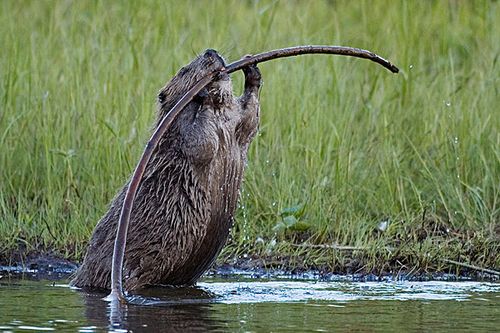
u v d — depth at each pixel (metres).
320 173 26.80
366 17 34.97
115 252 18.78
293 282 21.77
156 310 17.86
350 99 29.94
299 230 25.27
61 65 31.19
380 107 29.53
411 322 16.83
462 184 26.77
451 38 34.41
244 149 21.33
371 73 32.16
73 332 15.76
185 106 20.67
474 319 17.14
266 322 16.70
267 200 26.31
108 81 29.59
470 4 37.06
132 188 18.83
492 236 24.77
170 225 20.59
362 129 29.11
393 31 33.94
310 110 28.86
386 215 26.20
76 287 20.80
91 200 26.02
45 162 27.36
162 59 31.36
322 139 28.11
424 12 36.22
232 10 35.84
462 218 26.02
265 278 22.56
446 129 28.27
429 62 33.84
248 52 31.81
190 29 33.19
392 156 27.56
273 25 34.34
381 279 22.66
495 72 30.61
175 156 20.75
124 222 18.80
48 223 25.33
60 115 28.64
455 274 23.38
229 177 21.05
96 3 34.75
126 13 34.06
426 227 25.50
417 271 23.34
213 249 21.28
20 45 31.78
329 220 25.58
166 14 33.81
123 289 20.31
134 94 29.45
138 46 31.81
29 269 23.56
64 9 35.72
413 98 30.25
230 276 22.81
